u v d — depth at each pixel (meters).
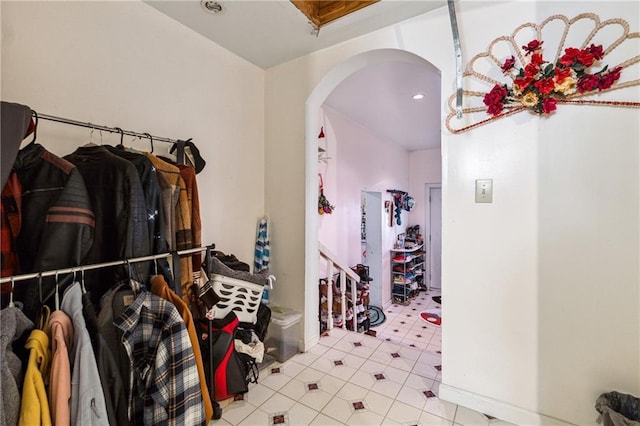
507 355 1.50
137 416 1.03
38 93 1.25
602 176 1.29
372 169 4.75
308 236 2.23
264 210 2.40
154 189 1.25
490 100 1.48
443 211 1.65
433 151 6.20
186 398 1.07
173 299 1.18
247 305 1.75
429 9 1.66
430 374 1.90
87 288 1.14
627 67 1.24
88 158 1.22
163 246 1.29
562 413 1.38
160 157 1.58
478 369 1.57
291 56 2.18
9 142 0.88
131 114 1.56
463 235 1.59
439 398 1.66
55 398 0.82
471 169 1.57
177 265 1.34
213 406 1.46
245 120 2.23
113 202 1.15
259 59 2.22
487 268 1.54
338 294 3.47
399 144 5.70
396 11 1.67
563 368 1.38
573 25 1.33
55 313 0.91
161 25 1.69
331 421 1.48
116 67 1.50
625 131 1.25
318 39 1.95
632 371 1.25
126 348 1.02
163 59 1.70
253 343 1.72
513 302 1.48
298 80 2.21
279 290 2.33
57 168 1.07
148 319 1.08
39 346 0.84
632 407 1.20
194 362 1.11
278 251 2.33
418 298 5.83
